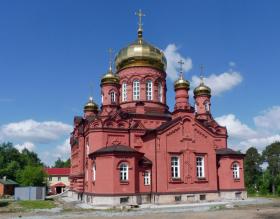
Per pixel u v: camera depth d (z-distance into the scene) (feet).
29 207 147.13
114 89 178.50
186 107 166.20
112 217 108.68
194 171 160.15
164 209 129.18
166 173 153.89
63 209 134.72
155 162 153.58
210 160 165.37
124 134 164.35
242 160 177.68
